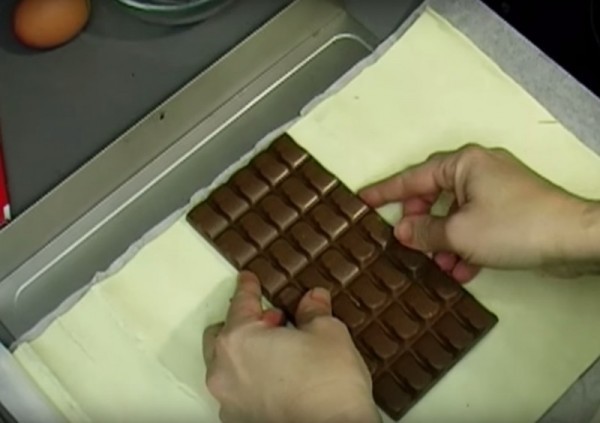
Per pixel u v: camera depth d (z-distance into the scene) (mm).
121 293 605
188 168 660
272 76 686
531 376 590
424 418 579
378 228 616
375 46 695
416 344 588
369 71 666
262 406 530
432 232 597
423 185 621
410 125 655
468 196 594
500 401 583
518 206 576
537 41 783
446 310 598
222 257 615
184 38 712
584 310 606
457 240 584
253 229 614
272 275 601
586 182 638
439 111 658
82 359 588
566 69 774
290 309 591
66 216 646
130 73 700
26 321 617
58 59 702
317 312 572
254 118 675
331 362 529
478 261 591
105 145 676
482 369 591
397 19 703
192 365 591
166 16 712
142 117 685
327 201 625
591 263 583
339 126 653
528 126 652
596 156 644
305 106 658
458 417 579
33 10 681
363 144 649
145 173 657
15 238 638
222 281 611
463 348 589
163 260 614
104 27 713
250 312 570
